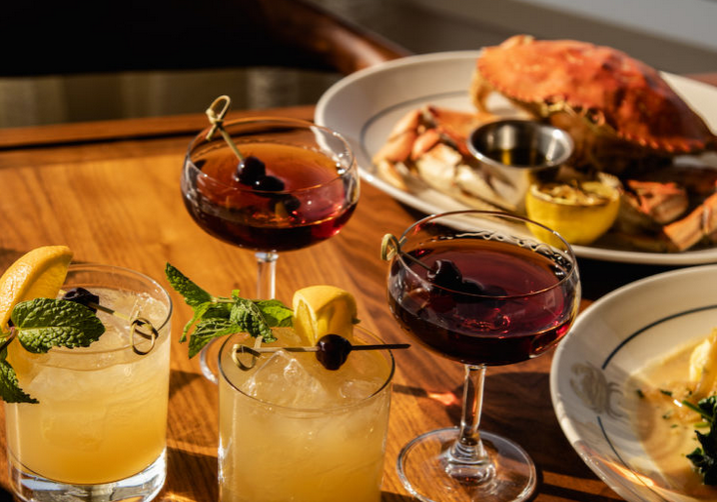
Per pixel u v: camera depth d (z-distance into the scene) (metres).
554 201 0.89
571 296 0.67
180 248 0.87
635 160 1.06
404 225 0.92
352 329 0.67
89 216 0.89
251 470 0.64
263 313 0.66
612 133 1.03
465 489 0.69
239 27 1.25
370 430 0.64
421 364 0.78
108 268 0.68
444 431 0.73
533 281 0.69
